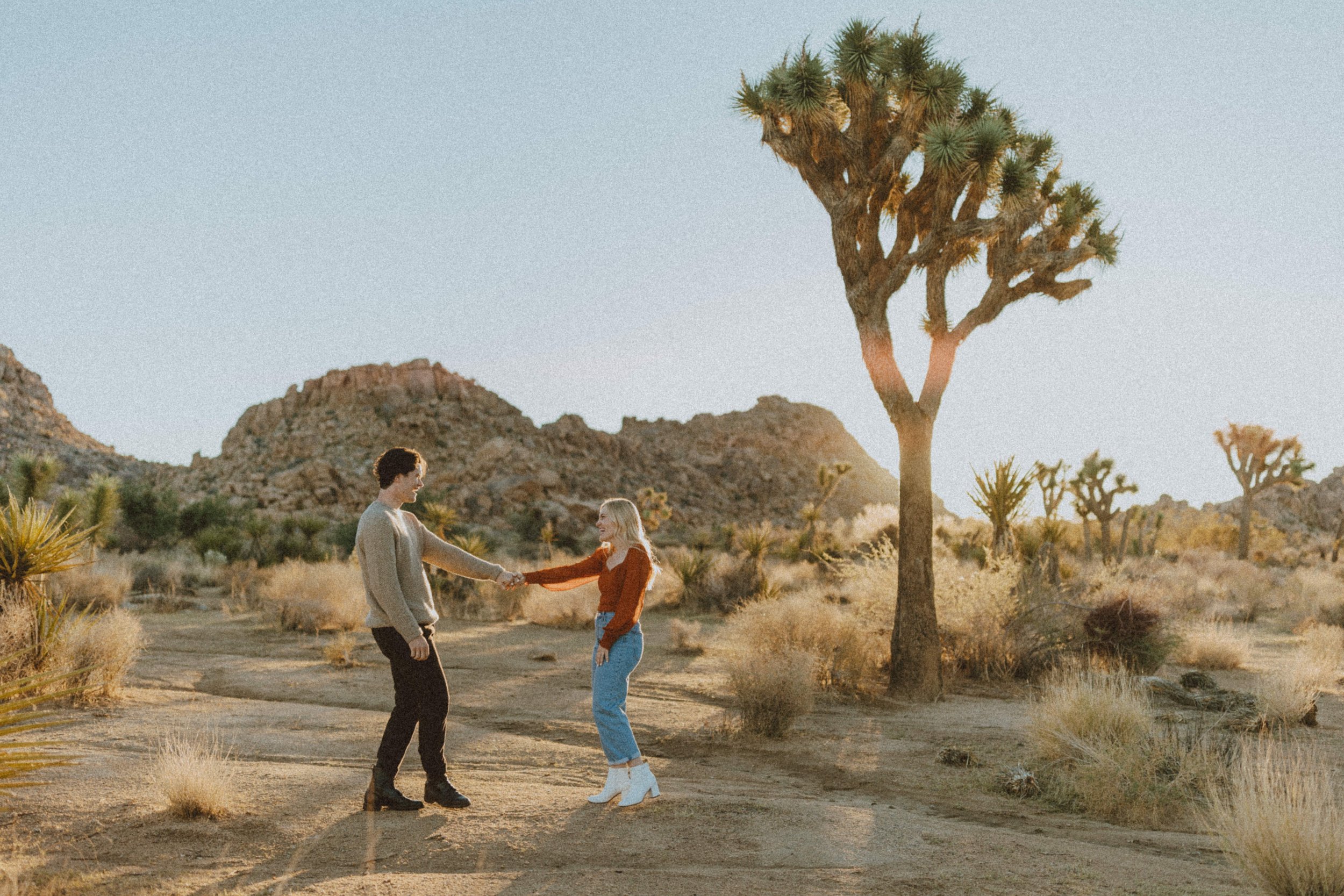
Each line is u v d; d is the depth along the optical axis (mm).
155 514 33406
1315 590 21078
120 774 4820
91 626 7668
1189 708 8727
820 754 6801
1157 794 5449
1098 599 11797
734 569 19906
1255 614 18875
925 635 9555
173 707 7094
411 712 4348
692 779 5793
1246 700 8656
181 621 14312
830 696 9242
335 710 7426
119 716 6516
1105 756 5734
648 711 8203
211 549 28406
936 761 6578
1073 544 33438
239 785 4680
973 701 9430
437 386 108500
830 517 110625
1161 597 12102
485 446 90125
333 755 5738
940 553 15078
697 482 117438
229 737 6051
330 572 14938
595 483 95750
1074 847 4359
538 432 109375
